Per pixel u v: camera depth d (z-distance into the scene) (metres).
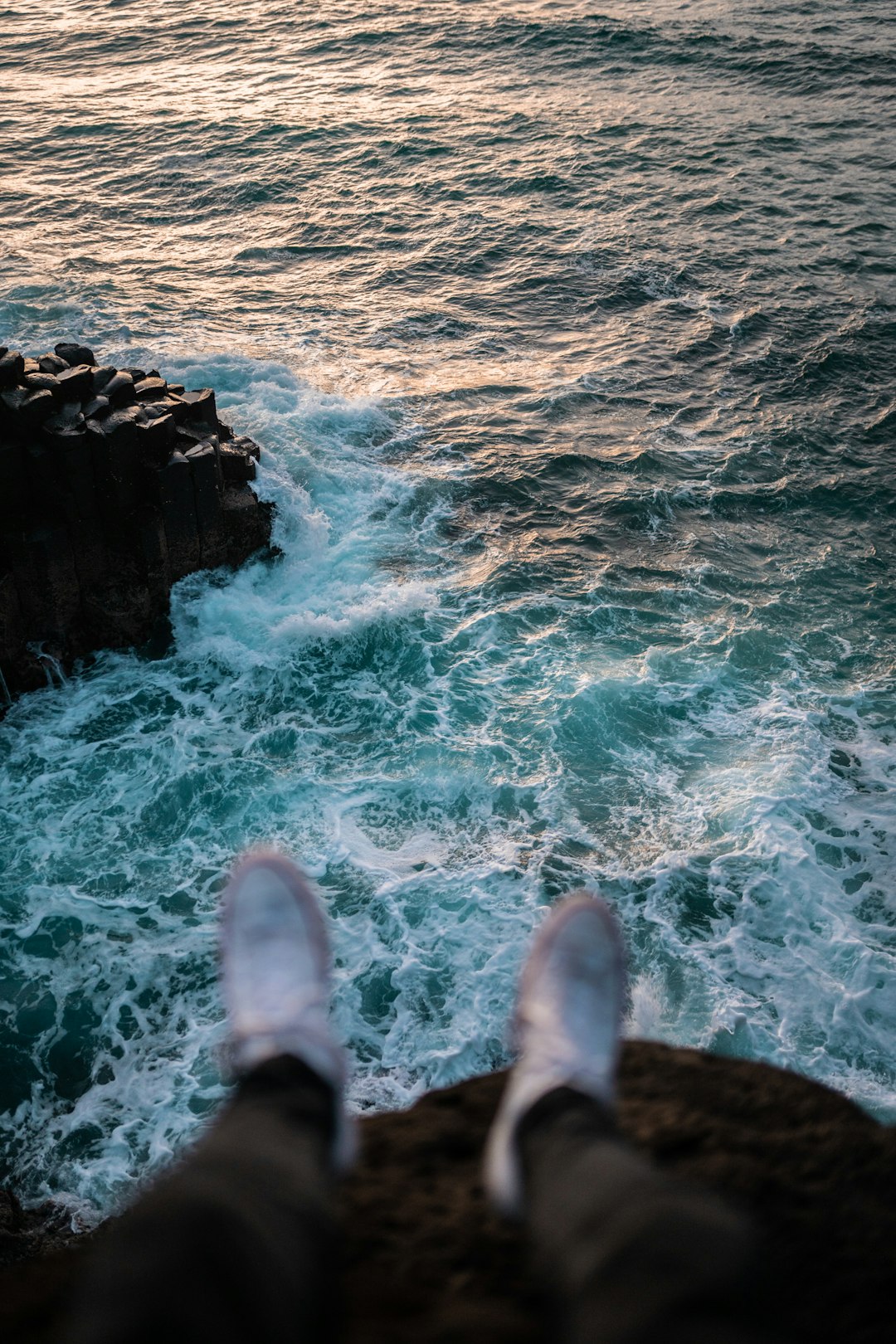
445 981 8.41
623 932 8.76
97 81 33.50
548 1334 1.77
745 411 17.17
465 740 10.95
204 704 11.80
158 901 9.38
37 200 24.62
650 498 14.95
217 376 17.28
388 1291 1.95
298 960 2.26
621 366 18.45
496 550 14.01
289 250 22.66
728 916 8.90
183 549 12.79
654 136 28.36
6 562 11.84
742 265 21.81
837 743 10.72
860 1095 7.59
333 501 14.81
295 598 13.31
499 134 28.56
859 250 22.39
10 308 19.39
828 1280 2.14
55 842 10.02
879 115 29.47
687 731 10.97
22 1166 7.39
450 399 17.38
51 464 11.62
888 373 18.28
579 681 11.59
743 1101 2.70
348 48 36.22
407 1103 7.62
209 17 40.16
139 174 26.23
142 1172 7.32
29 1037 8.26
